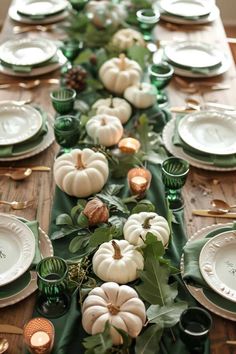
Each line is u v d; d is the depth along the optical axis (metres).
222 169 1.84
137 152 1.86
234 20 4.14
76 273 1.46
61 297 1.43
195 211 1.70
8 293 1.43
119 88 2.19
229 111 2.11
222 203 1.73
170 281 1.47
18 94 2.19
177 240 1.60
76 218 1.66
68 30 2.56
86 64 2.36
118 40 2.41
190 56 2.39
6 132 1.94
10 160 1.86
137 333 1.33
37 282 1.40
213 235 1.59
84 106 2.12
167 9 2.70
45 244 1.57
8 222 1.58
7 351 1.32
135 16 2.67
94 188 1.73
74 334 1.35
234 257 1.52
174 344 1.33
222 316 1.39
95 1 2.67
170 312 1.34
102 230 1.52
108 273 1.45
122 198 1.74
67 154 1.77
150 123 2.05
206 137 1.95
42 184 1.79
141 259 1.48
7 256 1.51
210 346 1.34
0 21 4.11
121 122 2.04
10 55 2.34
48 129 2.00
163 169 1.69
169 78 2.13
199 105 2.14
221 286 1.43
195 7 2.75
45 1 2.76
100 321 1.31
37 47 2.40
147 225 1.55
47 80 2.27
